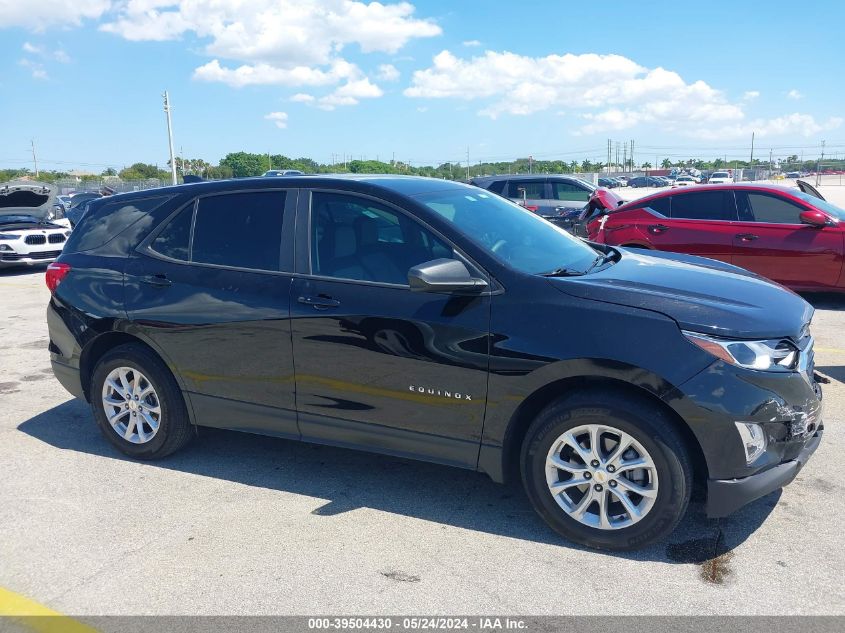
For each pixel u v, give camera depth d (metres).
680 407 3.15
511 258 3.72
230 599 3.11
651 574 3.22
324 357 3.90
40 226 15.39
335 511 3.91
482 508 3.90
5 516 3.93
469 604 3.03
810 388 3.32
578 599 3.04
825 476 4.13
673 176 74.81
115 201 4.85
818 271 8.56
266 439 5.01
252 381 4.16
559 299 3.42
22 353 7.71
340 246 3.97
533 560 3.36
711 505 3.23
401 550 3.48
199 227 4.41
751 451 3.16
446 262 3.48
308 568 3.33
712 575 3.19
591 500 3.41
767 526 3.60
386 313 3.71
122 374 4.62
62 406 5.85
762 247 8.79
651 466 3.24
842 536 3.49
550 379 3.36
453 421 3.63
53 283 4.82
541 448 3.45
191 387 4.38
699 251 9.15
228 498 4.09
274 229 4.17
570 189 14.86
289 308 3.97
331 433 4.01
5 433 5.23
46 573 3.35
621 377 3.23
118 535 3.69
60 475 4.46
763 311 3.34
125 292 4.51
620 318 3.28
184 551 3.51
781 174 64.00
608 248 4.64
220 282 4.21
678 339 3.19
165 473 4.46
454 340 3.55
